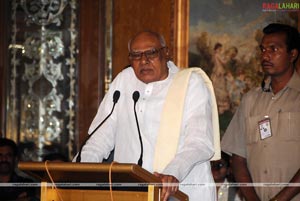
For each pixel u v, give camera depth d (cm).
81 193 420
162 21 901
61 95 975
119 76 521
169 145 484
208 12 904
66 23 980
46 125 973
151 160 487
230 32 908
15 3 982
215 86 903
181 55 893
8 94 975
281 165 620
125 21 932
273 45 635
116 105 512
